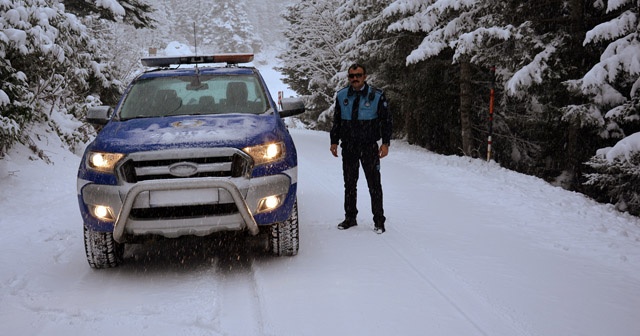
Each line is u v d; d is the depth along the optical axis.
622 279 4.34
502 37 11.62
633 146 9.25
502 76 14.04
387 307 3.64
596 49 11.73
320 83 25.42
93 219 4.19
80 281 4.27
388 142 5.52
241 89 5.45
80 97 13.36
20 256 4.93
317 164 11.09
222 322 3.42
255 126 4.54
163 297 3.87
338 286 4.04
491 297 3.85
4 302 3.78
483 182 8.97
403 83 16.50
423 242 5.28
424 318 3.47
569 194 8.37
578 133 12.82
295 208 4.64
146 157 4.03
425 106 16.73
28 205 7.03
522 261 4.73
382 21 15.02
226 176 4.11
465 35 11.98
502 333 3.28
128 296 3.91
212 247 5.21
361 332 3.26
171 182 3.95
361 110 5.47
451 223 6.12
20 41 8.35
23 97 9.21
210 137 4.19
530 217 6.53
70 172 9.22
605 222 6.48
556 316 3.55
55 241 5.51
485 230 5.82
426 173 10.01
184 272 4.46
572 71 12.16
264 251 5.01
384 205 7.07
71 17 12.10
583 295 3.95
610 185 10.06
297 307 3.64
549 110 12.99
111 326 3.36
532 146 15.83
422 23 14.02
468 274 4.34
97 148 4.26
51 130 10.62
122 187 4.03
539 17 12.51
